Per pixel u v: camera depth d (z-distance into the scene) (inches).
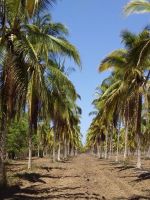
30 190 820.0
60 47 847.1
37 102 925.2
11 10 757.3
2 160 816.9
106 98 1599.4
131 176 1216.2
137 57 826.2
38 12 738.2
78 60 872.3
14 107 828.0
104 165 1996.8
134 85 1331.2
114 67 1307.8
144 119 2503.7
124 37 1239.5
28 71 800.3
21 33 805.9
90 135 4392.2
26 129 2405.3
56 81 1096.2
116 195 780.0
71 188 879.7
